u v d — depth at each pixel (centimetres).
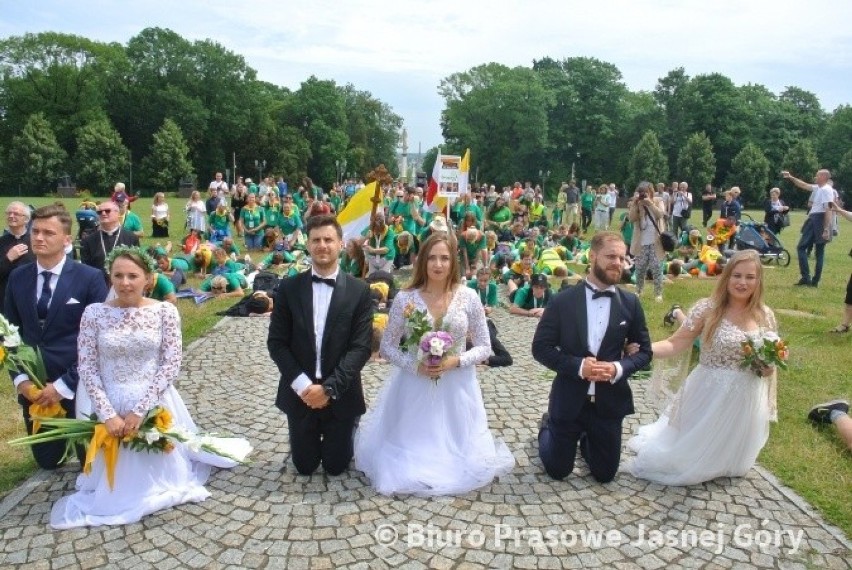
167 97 6725
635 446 506
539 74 7475
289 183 7550
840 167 5938
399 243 1380
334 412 436
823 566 360
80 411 427
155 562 349
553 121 7200
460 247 1146
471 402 466
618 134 7094
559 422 438
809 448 511
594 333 438
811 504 426
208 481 443
